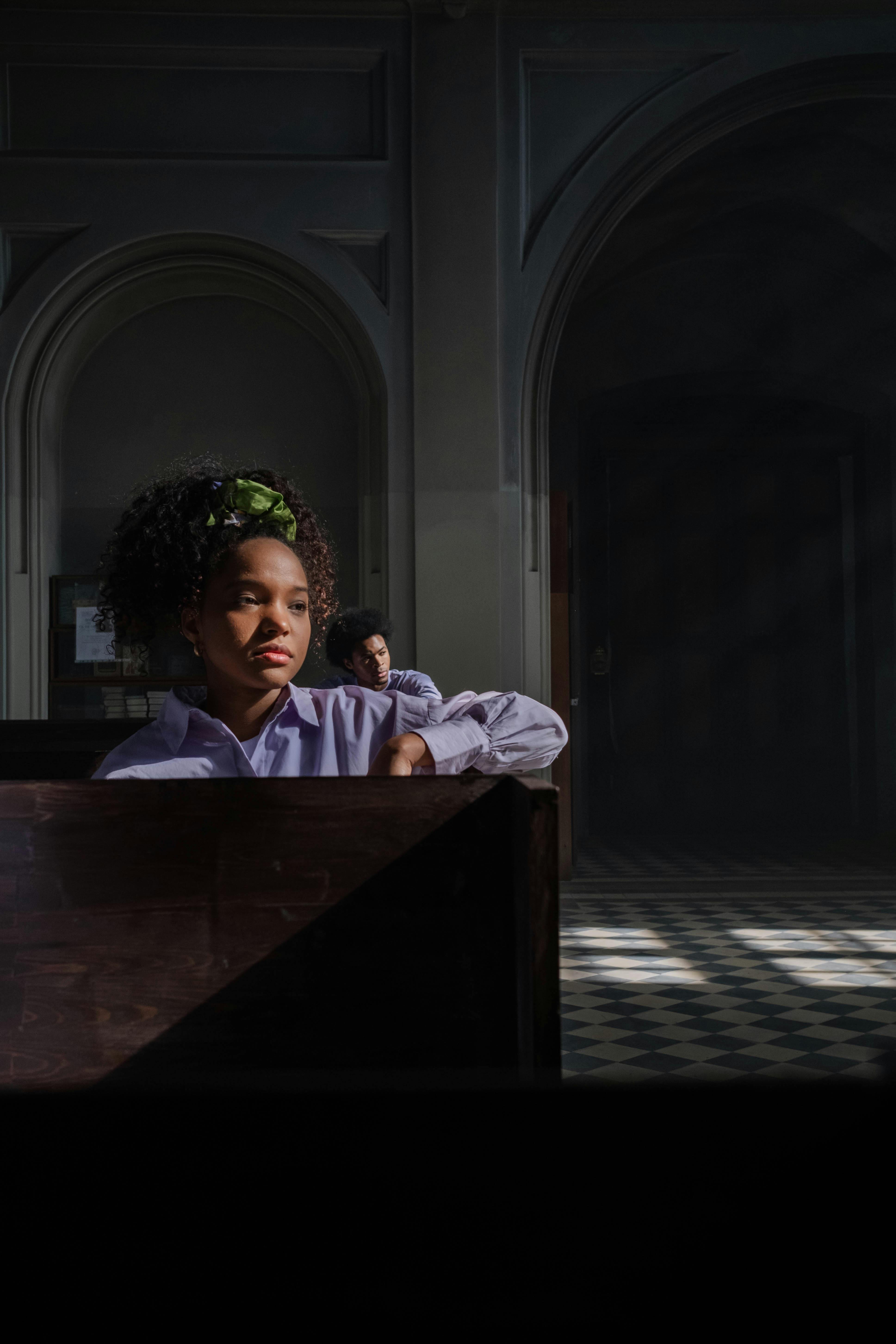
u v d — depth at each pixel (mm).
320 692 1621
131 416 7012
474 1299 626
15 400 6633
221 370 7047
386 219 6723
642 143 6730
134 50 6645
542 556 6785
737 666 10789
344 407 7062
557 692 7691
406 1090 646
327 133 6742
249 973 1220
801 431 10648
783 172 7996
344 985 1225
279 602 1458
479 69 6723
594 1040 3928
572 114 6770
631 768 10742
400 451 6730
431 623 6652
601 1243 620
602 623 10703
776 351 10102
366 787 1235
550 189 6770
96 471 6992
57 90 6637
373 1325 635
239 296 7000
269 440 7031
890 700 10398
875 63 6711
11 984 1210
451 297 6715
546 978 1035
